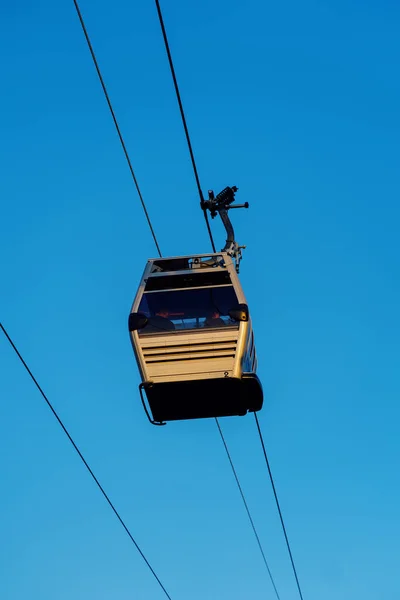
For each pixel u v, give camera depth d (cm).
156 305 2606
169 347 2539
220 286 2628
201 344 2533
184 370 2512
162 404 2588
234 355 2514
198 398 2561
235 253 2870
